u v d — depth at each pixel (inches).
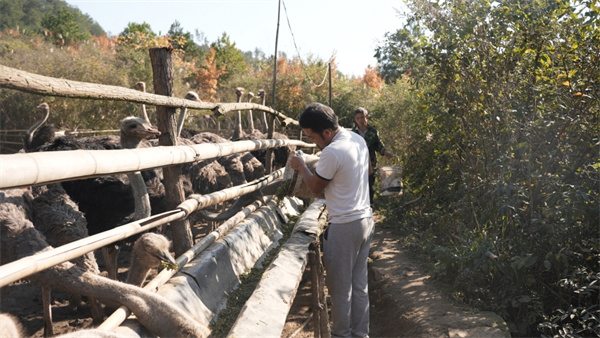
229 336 106.7
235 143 223.3
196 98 269.1
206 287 151.4
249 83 1092.5
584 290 186.9
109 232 122.3
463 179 275.9
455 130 284.0
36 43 917.8
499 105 239.0
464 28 253.4
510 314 203.8
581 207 190.2
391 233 331.0
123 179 211.5
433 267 244.8
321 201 271.6
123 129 181.2
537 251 200.7
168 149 152.1
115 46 1009.5
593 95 208.2
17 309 197.5
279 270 147.9
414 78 312.5
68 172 100.0
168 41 1103.0
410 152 391.2
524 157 218.2
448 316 193.5
